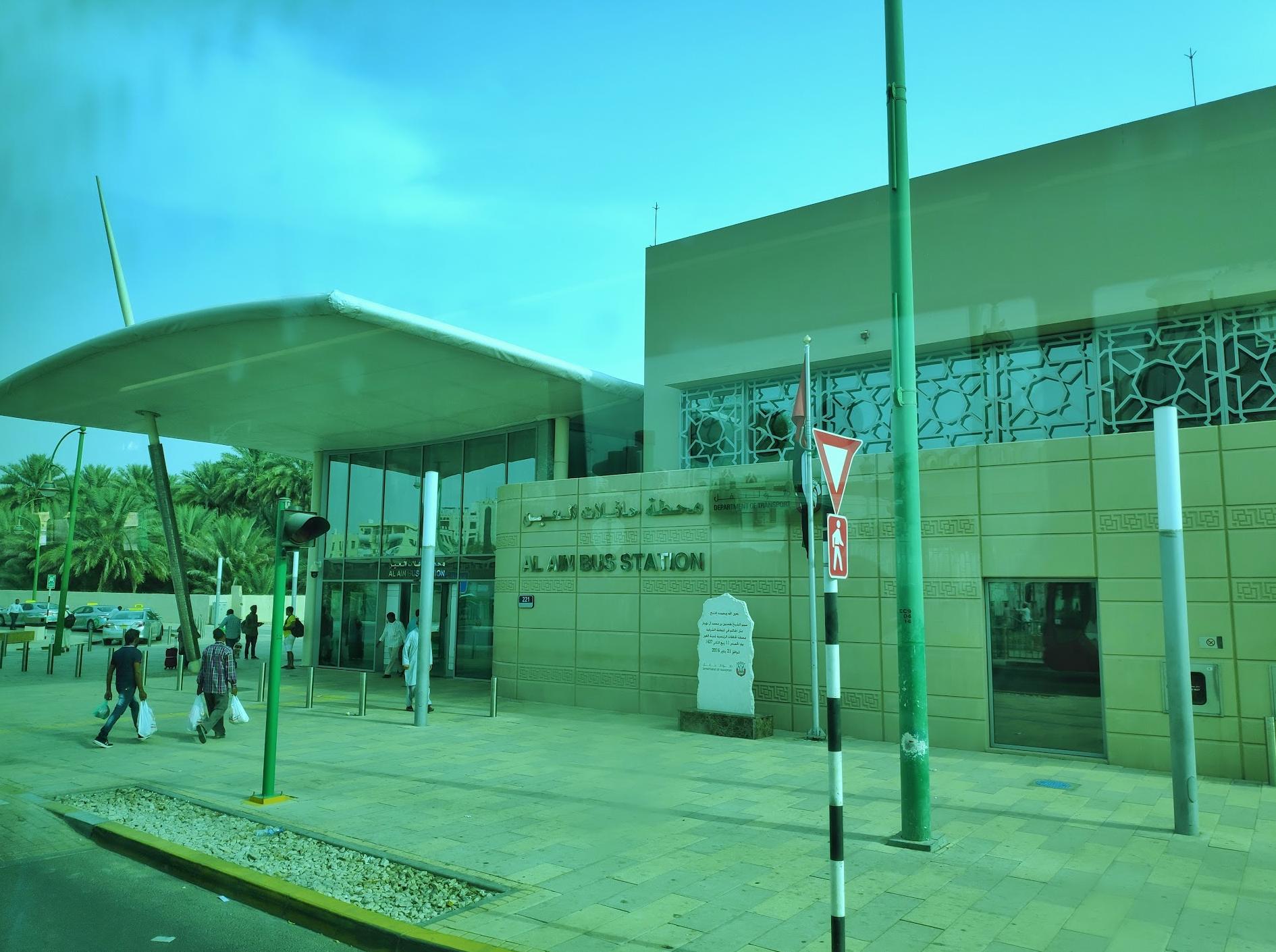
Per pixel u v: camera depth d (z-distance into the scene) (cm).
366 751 959
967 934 423
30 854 600
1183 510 854
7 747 1000
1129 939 418
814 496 977
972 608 960
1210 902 470
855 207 776
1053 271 750
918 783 579
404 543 1938
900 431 601
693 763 863
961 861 547
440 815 667
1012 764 882
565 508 1220
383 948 427
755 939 417
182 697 1507
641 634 1141
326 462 2139
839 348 795
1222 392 806
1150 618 869
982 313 784
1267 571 816
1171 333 815
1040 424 906
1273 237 658
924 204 800
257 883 505
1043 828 631
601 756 913
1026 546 929
